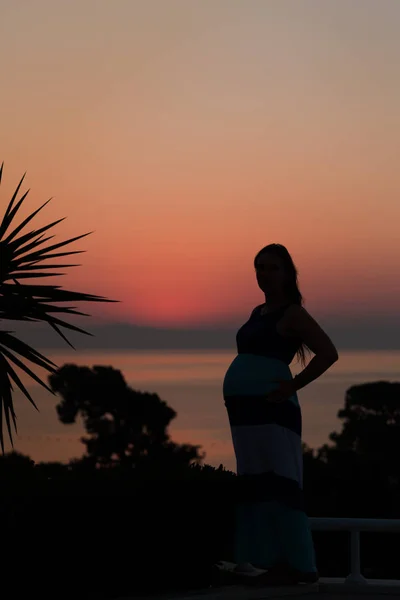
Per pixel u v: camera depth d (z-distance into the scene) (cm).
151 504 507
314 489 3372
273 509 538
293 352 552
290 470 540
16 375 680
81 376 5972
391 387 4891
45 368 689
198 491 523
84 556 495
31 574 486
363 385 5047
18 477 532
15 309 677
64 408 6050
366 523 573
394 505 3334
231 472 558
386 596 546
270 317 550
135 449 5884
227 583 552
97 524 492
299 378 533
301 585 544
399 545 1666
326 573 1408
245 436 545
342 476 3441
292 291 555
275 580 540
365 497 3331
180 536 521
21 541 478
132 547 507
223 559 565
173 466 564
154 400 5984
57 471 558
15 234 696
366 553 1666
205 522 531
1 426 670
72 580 497
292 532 537
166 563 523
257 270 558
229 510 545
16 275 699
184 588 535
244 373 547
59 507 484
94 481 517
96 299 690
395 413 4912
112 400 6009
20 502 481
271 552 540
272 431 539
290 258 559
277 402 539
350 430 4909
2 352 681
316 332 535
